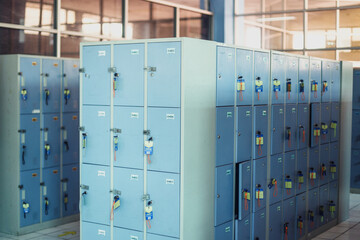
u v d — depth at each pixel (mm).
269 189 5375
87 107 4559
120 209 4414
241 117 4812
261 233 5242
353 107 9133
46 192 6426
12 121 6145
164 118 4117
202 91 4250
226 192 4648
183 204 4066
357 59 10242
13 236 6090
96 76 4488
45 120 6383
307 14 10773
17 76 6074
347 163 7477
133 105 4281
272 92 5395
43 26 7531
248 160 4977
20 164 6117
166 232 4160
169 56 4070
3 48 6977
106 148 4465
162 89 4113
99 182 4527
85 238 4652
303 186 6148
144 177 4258
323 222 6734
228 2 11445
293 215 5949
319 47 10664
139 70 4230
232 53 4668
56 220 6578
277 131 5488
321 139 6613
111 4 8781
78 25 8109
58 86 6523
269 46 11289
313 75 6340
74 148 6770
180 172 4059
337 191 7199
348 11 10289
